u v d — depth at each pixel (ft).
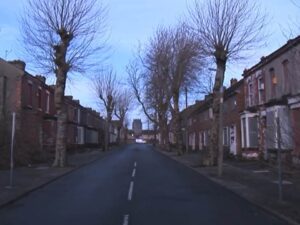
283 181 68.28
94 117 272.92
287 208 43.52
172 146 242.37
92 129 259.39
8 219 40.42
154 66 179.52
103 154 181.88
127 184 68.54
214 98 101.81
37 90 135.74
